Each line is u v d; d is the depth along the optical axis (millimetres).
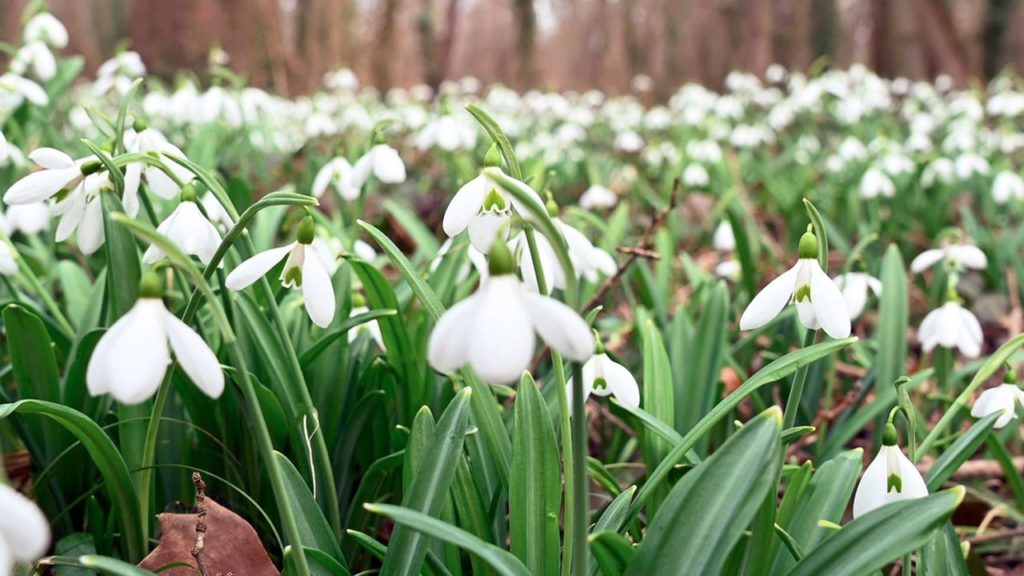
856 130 2479
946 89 3621
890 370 751
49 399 614
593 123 3088
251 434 623
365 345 688
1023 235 1259
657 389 621
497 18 8125
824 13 5059
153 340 419
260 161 1564
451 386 669
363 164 740
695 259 1458
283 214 948
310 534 527
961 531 728
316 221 820
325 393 642
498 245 409
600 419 787
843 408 778
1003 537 703
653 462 608
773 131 2824
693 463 568
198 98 1253
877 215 1442
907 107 2816
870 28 4965
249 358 631
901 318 771
